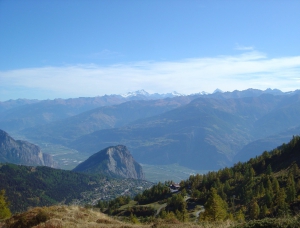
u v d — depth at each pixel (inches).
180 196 4306.1
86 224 1256.2
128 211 4507.9
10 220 1385.3
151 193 5698.8
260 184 3905.0
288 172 4126.5
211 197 2464.3
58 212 1421.0
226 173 5285.4
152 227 1218.6
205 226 1146.0
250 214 2925.7
